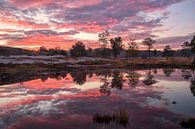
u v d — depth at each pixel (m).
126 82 36.88
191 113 15.14
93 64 90.25
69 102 20.14
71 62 94.56
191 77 43.81
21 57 110.00
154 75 49.53
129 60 115.12
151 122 13.04
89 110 16.69
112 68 76.12
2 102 20.45
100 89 29.06
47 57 121.25
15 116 15.12
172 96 22.50
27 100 21.47
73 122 13.41
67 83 36.59
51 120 13.99
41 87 31.81
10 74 47.97
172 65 84.50
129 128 11.95
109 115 14.71
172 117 14.16
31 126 12.82
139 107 17.41
